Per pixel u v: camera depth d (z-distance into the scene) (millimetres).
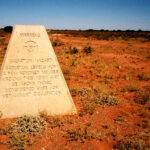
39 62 4949
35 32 4938
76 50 17438
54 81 5066
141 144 3645
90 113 5168
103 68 11125
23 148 3605
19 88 4793
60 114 5023
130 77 9461
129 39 37250
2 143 3781
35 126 4281
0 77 4668
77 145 3750
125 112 5246
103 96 6238
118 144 3781
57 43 26938
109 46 24547
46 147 3695
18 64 4785
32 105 4859
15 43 4777
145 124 4547
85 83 8297
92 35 47062
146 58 15945
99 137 3969
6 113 4676
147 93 6711
